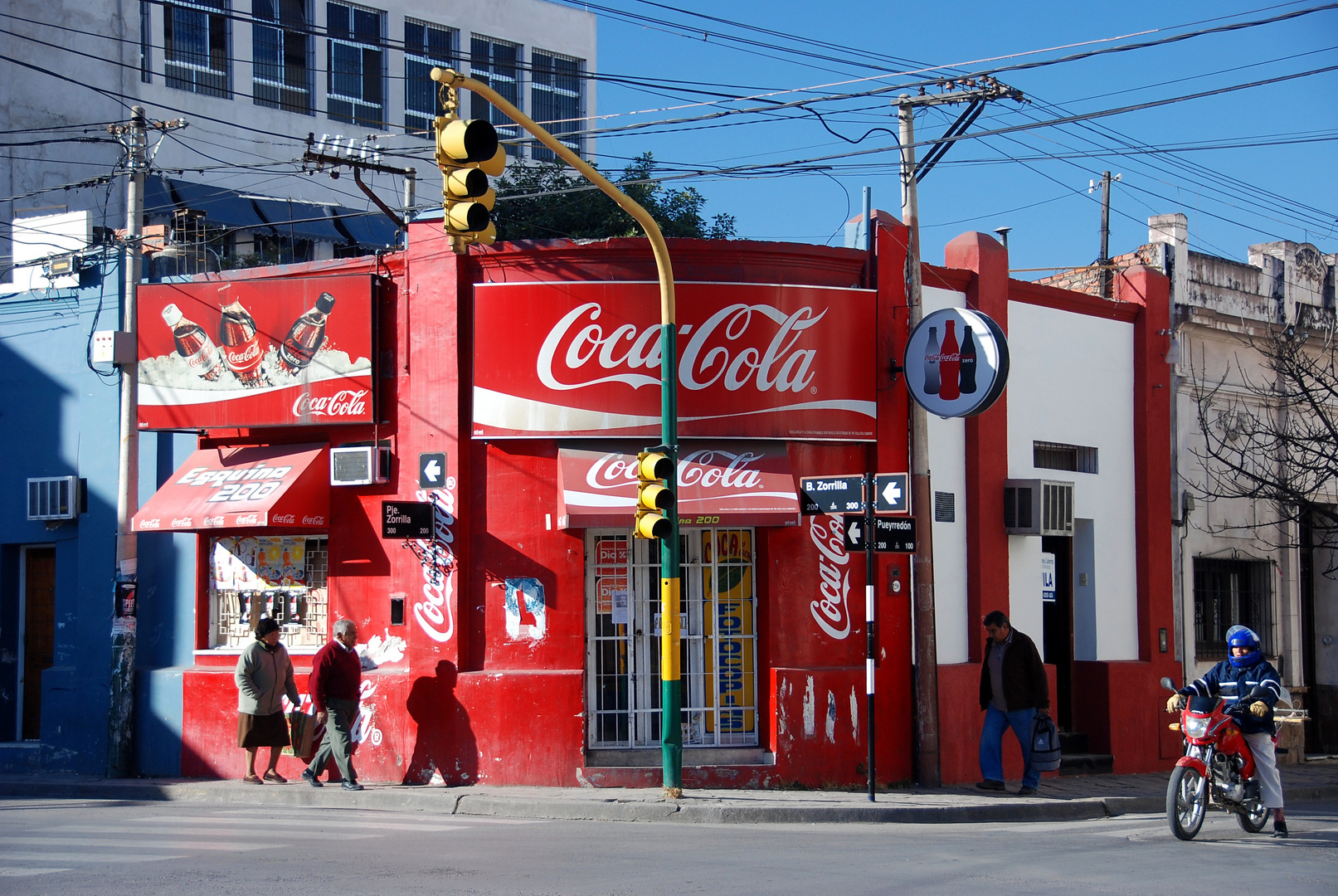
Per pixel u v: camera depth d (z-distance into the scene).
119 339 16.53
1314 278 21.80
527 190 26.41
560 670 14.54
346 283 15.62
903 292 15.80
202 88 30.45
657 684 14.92
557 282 14.81
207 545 16.58
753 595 15.05
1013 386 17.33
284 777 15.41
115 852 9.77
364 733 15.05
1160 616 18.58
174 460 16.97
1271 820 12.95
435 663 14.80
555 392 14.66
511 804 13.17
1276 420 20.97
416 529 14.68
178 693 16.23
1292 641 20.73
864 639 15.22
